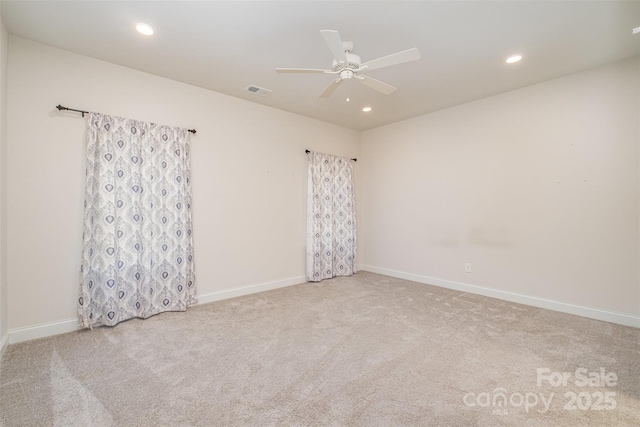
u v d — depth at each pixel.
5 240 2.46
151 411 1.73
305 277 4.79
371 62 2.21
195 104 3.61
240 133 4.01
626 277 2.97
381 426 1.61
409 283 4.67
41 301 2.69
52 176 2.74
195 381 2.03
